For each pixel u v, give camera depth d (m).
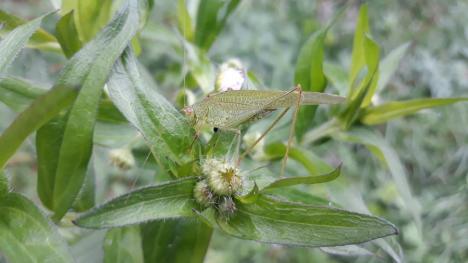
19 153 0.13
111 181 0.12
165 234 0.07
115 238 0.07
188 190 0.06
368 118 0.09
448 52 0.18
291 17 0.17
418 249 0.15
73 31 0.07
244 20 0.17
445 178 0.17
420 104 0.08
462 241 0.15
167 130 0.06
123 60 0.06
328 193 0.08
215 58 0.15
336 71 0.09
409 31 0.18
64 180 0.06
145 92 0.06
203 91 0.09
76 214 0.07
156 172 0.08
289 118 0.09
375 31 0.18
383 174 0.16
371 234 0.06
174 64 0.13
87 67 0.06
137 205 0.06
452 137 0.17
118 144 0.08
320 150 0.14
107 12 0.08
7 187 0.06
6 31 0.07
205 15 0.09
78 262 0.08
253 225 0.06
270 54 0.16
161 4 0.17
